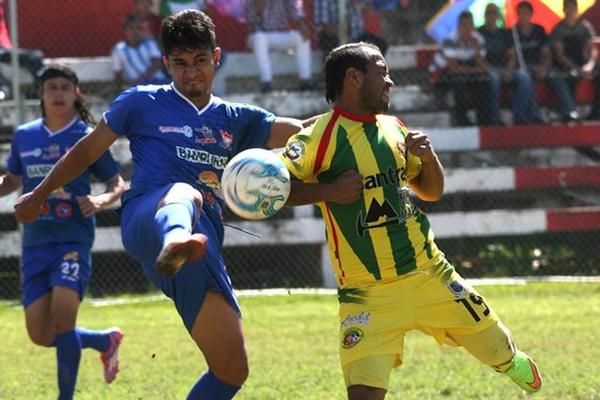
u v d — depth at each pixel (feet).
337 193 42.22
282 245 128.16
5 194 66.49
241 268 130.21
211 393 44.11
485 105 134.72
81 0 142.61
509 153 135.13
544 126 135.13
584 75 136.26
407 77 142.72
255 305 114.21
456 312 44.24
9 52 126.62
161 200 41.86
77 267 62.49
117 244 123.75
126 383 69.77
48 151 65.31
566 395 60.70
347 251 43.75
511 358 45.52
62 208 62.90
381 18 144.77
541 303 110.01
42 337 62.90
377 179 43.32
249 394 63.10
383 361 42.34
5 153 127.24
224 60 139.64
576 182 132.46
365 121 43.83
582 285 120.47
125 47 130.21
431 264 44.19
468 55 134.00
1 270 127.54
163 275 39.73
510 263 130.11
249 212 41.01
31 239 63.00
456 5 134.00
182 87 45.24
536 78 135.64
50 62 134.92
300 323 100.01
